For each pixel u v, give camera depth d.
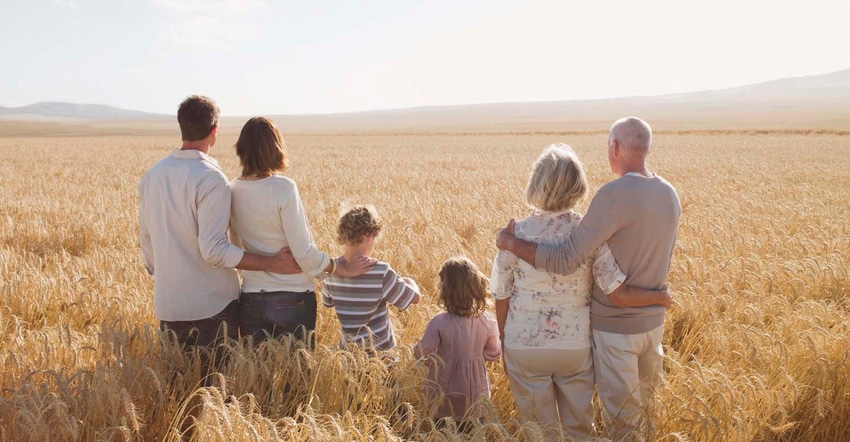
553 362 3.43
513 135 71.31
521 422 3.53
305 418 3.15
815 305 5.21
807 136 57.62
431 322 3.88
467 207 12.38
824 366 3.93
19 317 5.38
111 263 6.88
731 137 56.84
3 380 3.61
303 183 19.11
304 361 3.77
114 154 39.38
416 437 3.13
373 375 3.64
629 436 3.32
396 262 7.14
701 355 4.73
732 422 3.42
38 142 64.06
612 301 3.31
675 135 61.44
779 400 3.57
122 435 3.17
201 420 2.94
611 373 3.40
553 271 3.25
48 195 15.28
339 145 52.12
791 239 8.50
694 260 6.67
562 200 3.29
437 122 164.38
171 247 3.73
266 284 3.88
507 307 3.54
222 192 3.69
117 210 12.20
